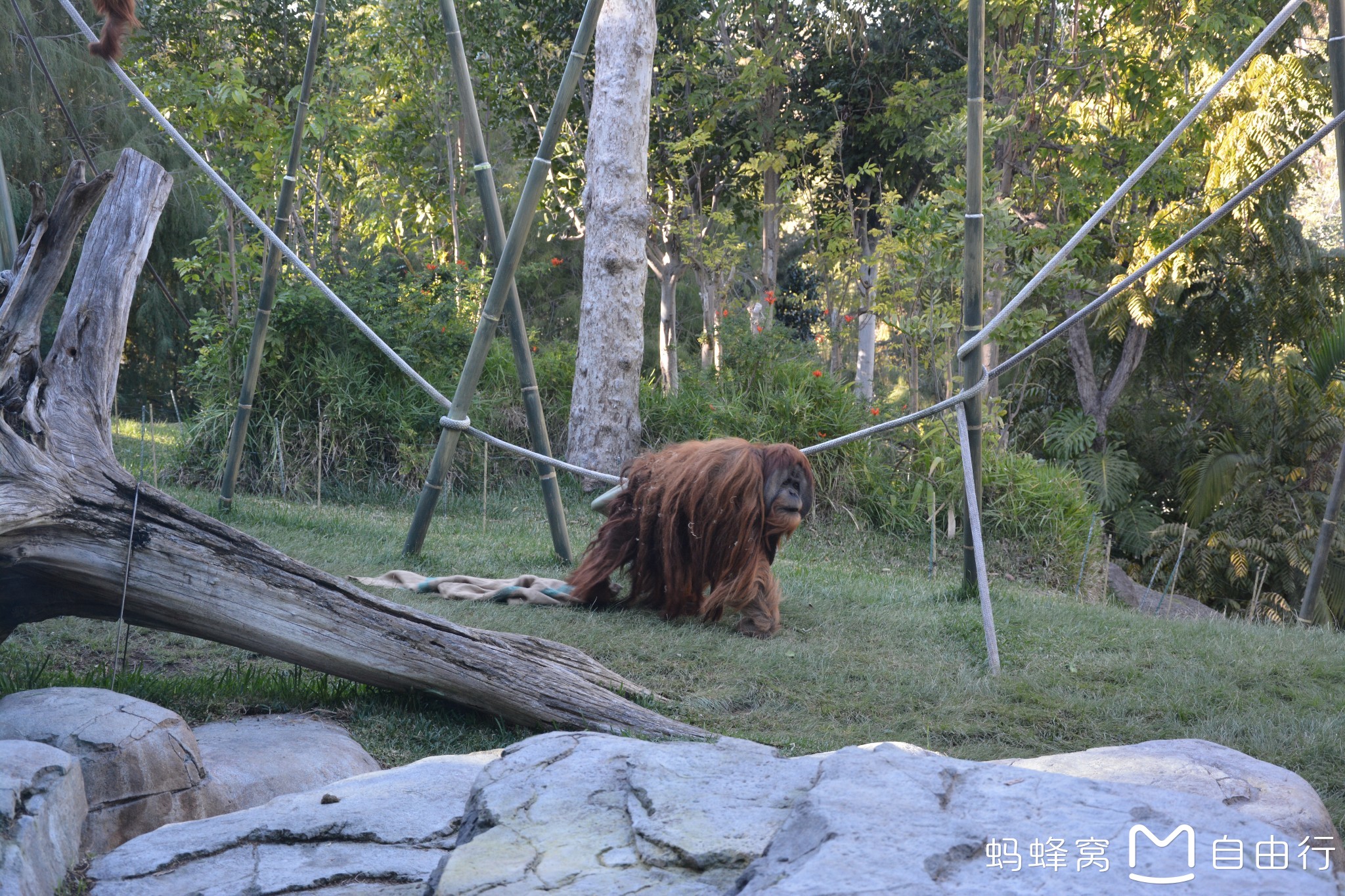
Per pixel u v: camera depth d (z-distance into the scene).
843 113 17.72
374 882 2.41
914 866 1.54
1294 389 17.39
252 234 13.41
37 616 4.01
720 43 16.78
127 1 6.27
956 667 5.50
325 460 11.07
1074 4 15.28
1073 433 17.92
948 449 11.86
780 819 2.01
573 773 2.28
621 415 11.77
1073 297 17.97
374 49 14.33
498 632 4.57
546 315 21.36
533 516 10.69
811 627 6.25
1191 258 16.28
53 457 3.73
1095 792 1.88
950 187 11.40
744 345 13.23
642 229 11.73
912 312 14.52
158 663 4.84
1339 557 16.19
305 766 3.57
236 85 11.48
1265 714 4.79
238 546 4.04
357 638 4.16
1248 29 14.76
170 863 2.52
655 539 6.38
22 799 2.43
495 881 1.82
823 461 11.69
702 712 4.64
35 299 3.85
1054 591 10.32
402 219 17.09
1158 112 15.55
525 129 16.86
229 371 10.99
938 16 16.84
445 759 3.39
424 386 7.46
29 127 15.49
